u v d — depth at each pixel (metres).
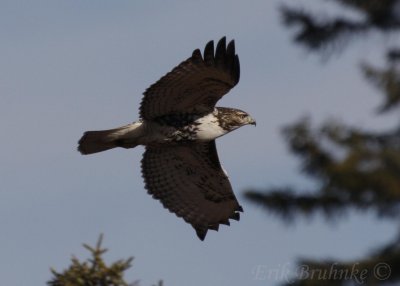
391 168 17.30
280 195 17.89
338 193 17.45
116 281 11.12
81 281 11.11
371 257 17.17
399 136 18.17
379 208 17.44
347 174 17.11
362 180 17.09
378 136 18.09
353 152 17.38
